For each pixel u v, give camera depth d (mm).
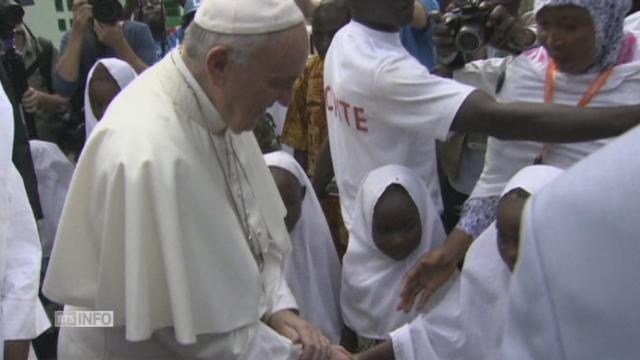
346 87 2023
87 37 3984
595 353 802
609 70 1879
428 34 3139
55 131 4047
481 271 1925
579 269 817
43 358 3203
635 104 1793
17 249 1783
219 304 1607
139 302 1506
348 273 2213
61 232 1639
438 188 2256
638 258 791
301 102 3438
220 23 1545
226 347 1649
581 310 812
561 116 1741
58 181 3529
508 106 1792
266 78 1552
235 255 1642
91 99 3219
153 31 4898
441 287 2057
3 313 1731
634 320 787
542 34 1884
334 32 3131
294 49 1544
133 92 1661
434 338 1982
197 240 1575
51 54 4402
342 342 2332
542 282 841
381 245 2105
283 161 2273
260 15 1517
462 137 2373
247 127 1635
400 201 2070
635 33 2016
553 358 827
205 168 1623
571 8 1795
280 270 1912
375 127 2074
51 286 1659
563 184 861
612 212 809
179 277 1504
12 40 3803
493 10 2078
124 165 1524
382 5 2010
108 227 1550
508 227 1797
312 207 2338
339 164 2209
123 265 1569
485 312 1917
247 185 1779
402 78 1899
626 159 827
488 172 2090
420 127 1899
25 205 1809
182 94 1621
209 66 1564
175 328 1516
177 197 1530
